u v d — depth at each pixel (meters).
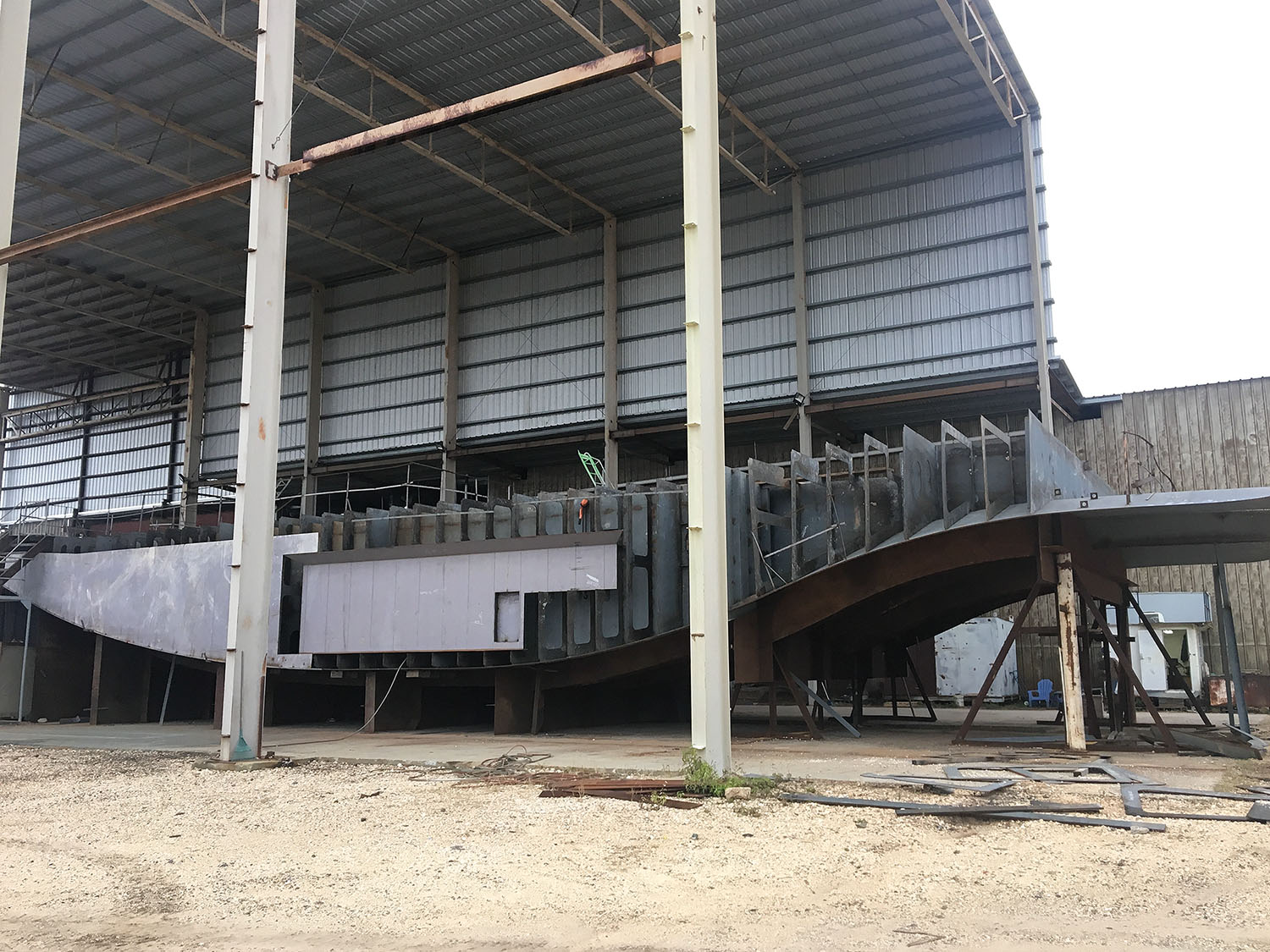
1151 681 29.34
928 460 17.77
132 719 26.53
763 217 36.31
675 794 11.46
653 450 40.16
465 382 42.31
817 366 34.53
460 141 33.78
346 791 12.71
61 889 8.04
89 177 37.12
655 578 19.55
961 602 20.02
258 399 16.77
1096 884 7.34
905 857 8.28
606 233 39.06
